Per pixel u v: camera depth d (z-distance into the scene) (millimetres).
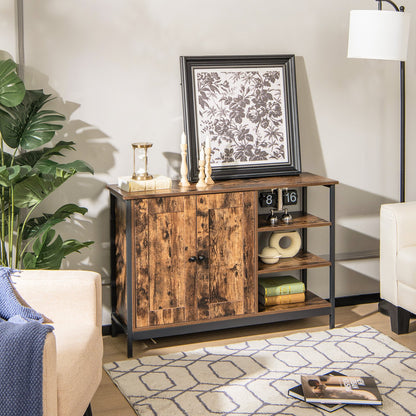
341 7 4000
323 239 4156
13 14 3363
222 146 3742
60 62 3504
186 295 3445
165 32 3674
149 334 3398
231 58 3744
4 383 1996
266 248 3760
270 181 3668
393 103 4199
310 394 2779
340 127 4109
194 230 3408
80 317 2562
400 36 3564
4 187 3328
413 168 4320
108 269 3742
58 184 3178
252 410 2771
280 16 3885
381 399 2752
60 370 2197
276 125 3854
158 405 2826
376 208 4270
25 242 3557
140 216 3303
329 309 3756
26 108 3344
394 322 3691
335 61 4039
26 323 2109
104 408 2832
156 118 3721
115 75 3613
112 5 3557
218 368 3199
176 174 3807
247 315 3576
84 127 3598
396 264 3623
